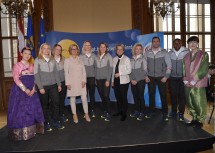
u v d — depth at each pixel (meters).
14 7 4.13
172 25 6.25
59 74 4.02
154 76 4.09
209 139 3.26
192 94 3.68
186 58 3.74
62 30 5.80
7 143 3.26
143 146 3.05
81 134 3.54
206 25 6.29
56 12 5.75
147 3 5.93
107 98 4.34
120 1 5.91
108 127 3.85
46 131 3.72
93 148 2.98
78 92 4.10
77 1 5.81
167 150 3.11
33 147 3.07
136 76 4.19
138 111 4.40
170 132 3.51
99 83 4.38
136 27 5.95
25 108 3.38
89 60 4.39
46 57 3.66
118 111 4.55
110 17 5.92
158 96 5.00
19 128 3.34
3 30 5.87
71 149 2.96
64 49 5.15
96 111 4.95
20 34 4.67
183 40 6.30
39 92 3.66
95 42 5.44
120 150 3.02
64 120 4.23
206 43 6.34
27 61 3.47
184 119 4.21
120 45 4.18
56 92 3.77
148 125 3.88
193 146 3.19
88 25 5.88
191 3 6.28
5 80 5.88
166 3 4.79
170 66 3.96
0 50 5.84
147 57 4.15
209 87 4.77
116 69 4.17
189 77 3.68
